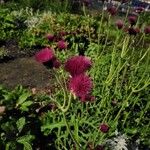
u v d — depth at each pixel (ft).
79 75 0.71
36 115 1.15
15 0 4.65
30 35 2.73
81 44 2.60
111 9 1.39
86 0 1.58
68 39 2.61
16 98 1.11
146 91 1.35
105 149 0.99
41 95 1.41
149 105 1.29
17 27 2.97
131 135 1.14
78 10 4.78
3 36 2.78
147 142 1.12
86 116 1.06
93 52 1.74
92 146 0.97
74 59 0.72
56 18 3.02
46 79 2.01
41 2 4.61
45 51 0.84
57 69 0.84
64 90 0.79
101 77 1.31
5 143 0.97
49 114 1.16
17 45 2.68
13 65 2.23
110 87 1.20
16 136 1.00
